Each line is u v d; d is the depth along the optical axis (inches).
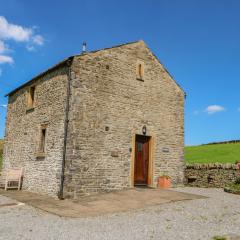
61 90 633.6
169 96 770.2
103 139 630.5
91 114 619.2
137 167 694.5
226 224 395.9
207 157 1165.7
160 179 710.5
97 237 335.6
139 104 703.7
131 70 700.7
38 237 332.2
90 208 488.7
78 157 589.3
